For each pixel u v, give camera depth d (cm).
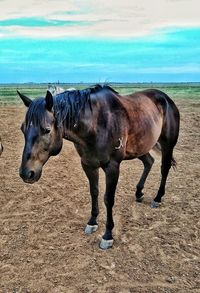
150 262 375
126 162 763
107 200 395
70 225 464
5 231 448
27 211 511
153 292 325
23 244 416
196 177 655
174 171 693
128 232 442
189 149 895
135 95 463
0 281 344
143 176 520
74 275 352
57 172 693
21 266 370
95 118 364
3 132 1083
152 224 465
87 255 389
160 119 470
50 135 332
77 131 358
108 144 373
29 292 326
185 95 3045
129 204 528
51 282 341
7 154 825
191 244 415
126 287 332
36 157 331
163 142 499
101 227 456
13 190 591
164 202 536
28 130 329
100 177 666
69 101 347
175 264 372
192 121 1301
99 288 331
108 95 391
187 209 512
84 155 384
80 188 604
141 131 418
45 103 329
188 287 333
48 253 395
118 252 395
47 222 474
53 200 550
